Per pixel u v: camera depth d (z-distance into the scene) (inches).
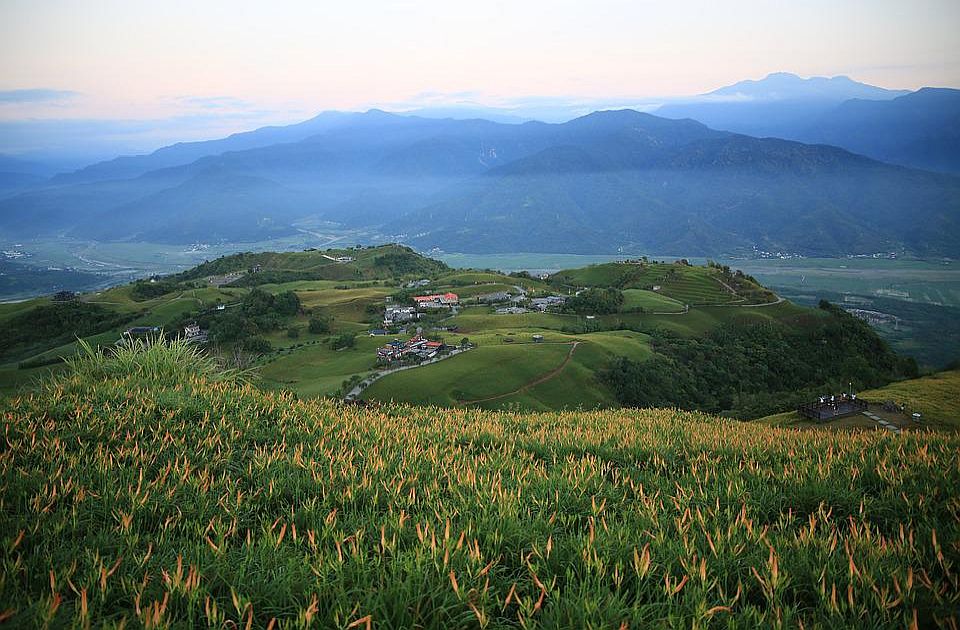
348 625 175.8
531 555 239.6
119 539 240.4
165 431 393.7
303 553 240.7
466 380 2876.5
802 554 237.5
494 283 7150.6
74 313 5433.1
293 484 324.2
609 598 198.7
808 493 323.6
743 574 230.5
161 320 5132.9
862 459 378.3
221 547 229.5
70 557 223.0
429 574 212.1
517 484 327.9
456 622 190.7
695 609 193.8
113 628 171.8
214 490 311.3
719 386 3671.3
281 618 194.9
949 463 357.1
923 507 293.7
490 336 3944.4
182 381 536.4
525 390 2891.2
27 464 312.7
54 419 393.7
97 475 303.0
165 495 283.4
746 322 4995.1
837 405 1482.5
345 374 2992.1
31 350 4751.5
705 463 407.5
